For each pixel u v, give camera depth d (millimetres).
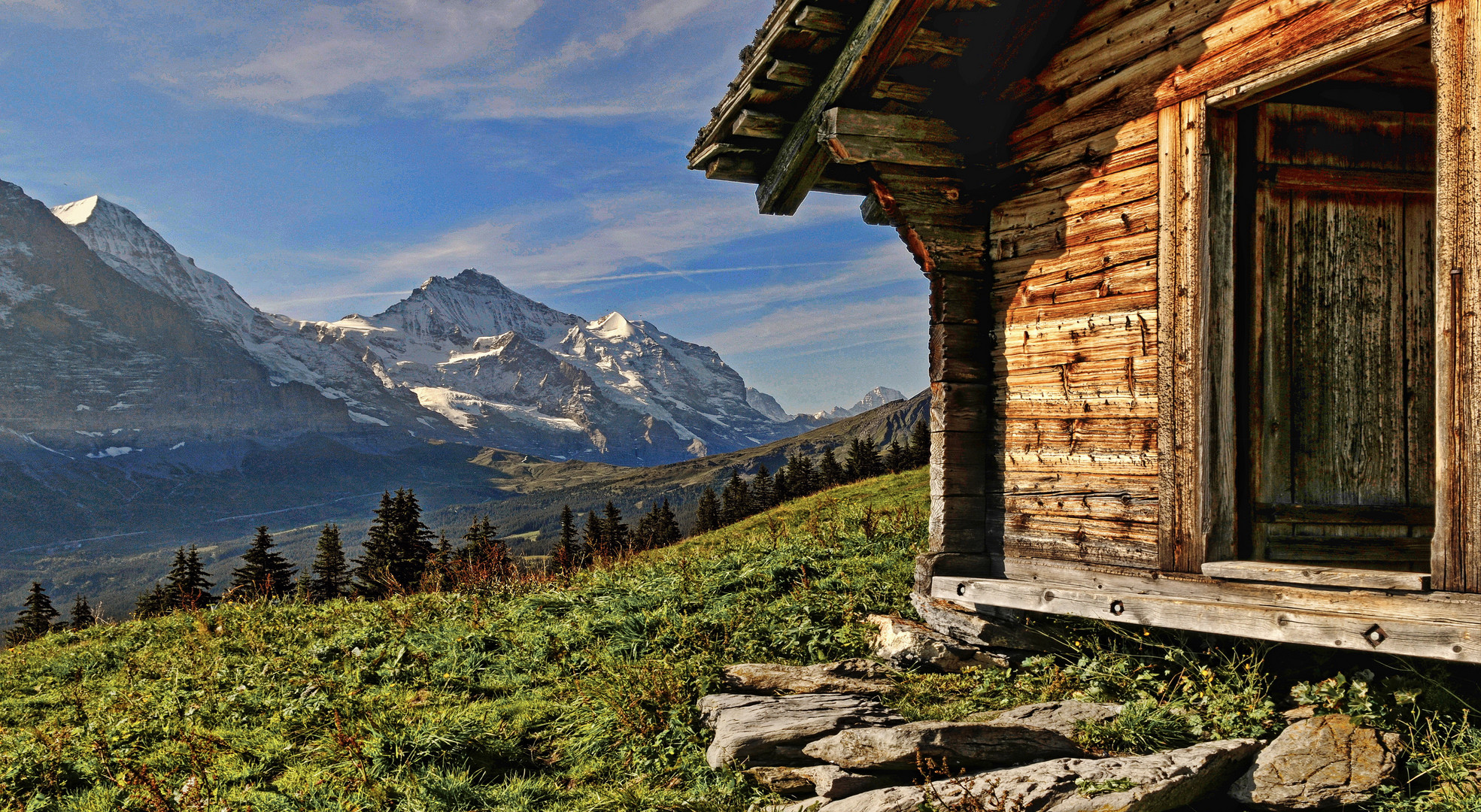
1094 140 7246
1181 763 4957
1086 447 7246
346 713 8203
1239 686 6113
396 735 7156
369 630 11867
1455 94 4902
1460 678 5473
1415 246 6805
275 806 6223
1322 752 5023
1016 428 7930
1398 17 5160
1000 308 8172
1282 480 6574
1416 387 6750
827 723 6105
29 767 7496
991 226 8273
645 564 15523
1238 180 6598
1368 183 6723
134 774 7074
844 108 7910
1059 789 4828
